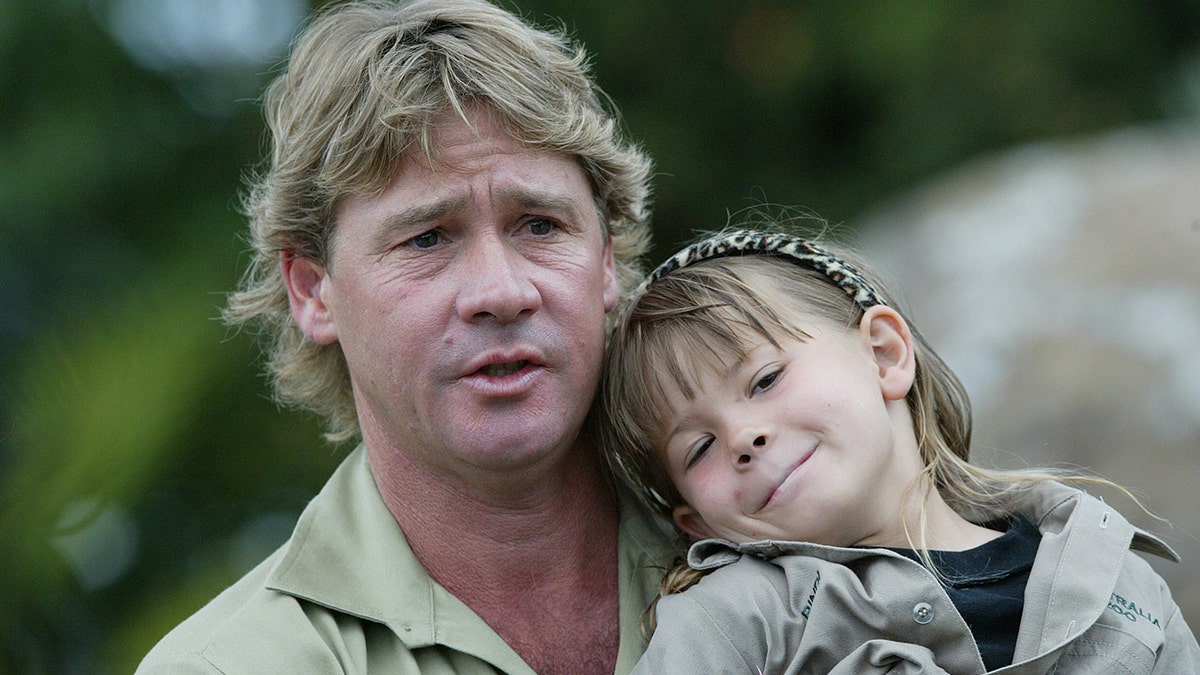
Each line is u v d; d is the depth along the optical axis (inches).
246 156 909.2
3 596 655.1
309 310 410.0
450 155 366.9
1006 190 798.5
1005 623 361.7
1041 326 690.8
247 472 794.2
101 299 805.2
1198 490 617.3
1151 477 625.9
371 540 390.0
